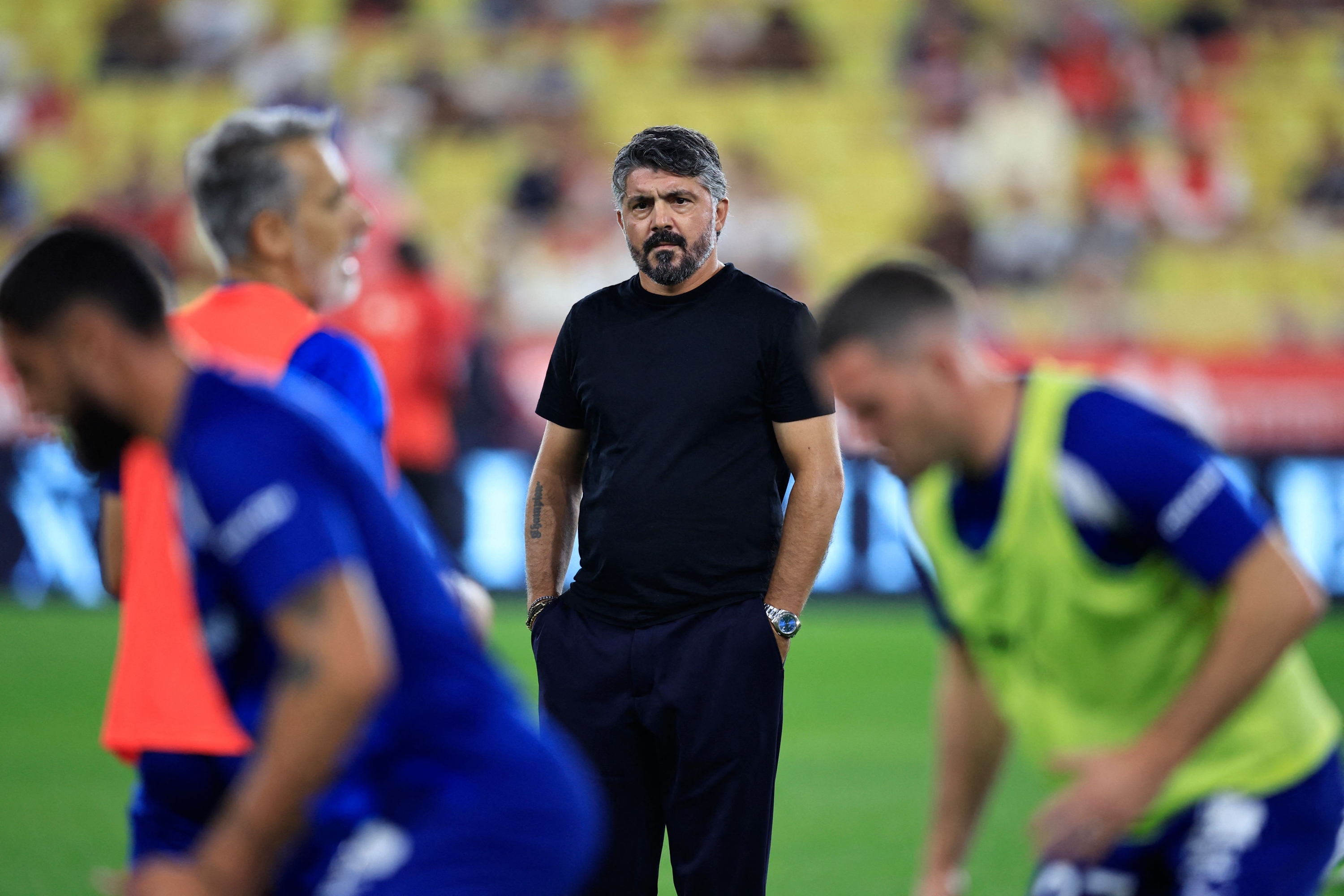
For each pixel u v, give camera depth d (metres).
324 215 10.35
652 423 11.77
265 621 6.84
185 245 46.56
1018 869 17.58
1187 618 7.97
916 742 24.78
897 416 7.85
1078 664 8.10
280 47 58.19
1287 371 41.31
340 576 6.79
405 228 46.88
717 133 58.50
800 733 25.38
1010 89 56.12
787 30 60.28
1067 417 7.80
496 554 40.28
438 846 7.39
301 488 6.90
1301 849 8.18
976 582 8.12
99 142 55.88
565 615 12.12
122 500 9.63
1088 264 51.53
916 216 55.00
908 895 16.53
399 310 32.78
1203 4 59.00
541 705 12.12
